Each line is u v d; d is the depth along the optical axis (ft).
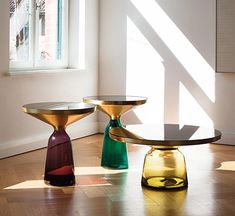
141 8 18.34
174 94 17.98
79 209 9.70
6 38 14.49
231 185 11.66
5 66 14.52
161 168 11.45
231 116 17.11
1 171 12.86
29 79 15.57
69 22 18.40
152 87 18.35
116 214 9.41
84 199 10.41
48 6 17.21
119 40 18.88
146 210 9.68
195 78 17.58
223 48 16.93
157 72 18.22
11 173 12.65
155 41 18.16
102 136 18.71
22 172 12.76
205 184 11.73
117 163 13.33
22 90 15.31
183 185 11.48
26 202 10.14
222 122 17.26
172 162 11.45
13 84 14.92
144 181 11.56
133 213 9.48
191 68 17.62
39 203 10.08
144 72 18.48
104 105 13.08
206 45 17.31
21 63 15.93
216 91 17.28
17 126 15.21
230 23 16.74
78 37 18.38
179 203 10.19
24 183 11.66
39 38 16.80
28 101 15.61
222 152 15.76
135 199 10.44
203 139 10.57
